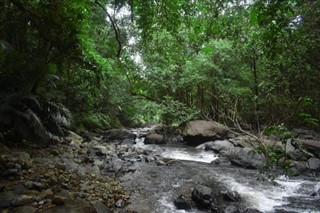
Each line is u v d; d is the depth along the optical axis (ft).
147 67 36.68
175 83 48.37
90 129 46.55
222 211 16.96
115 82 48.65
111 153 30.73
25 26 22.35
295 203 18.67
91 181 19.16
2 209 12.42
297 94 27.09
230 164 28.81
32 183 15.19
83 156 26.16
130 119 69.67
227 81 44.62
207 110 47.91
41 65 22.95
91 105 43.60
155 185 20.95
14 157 19.02
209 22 17.79
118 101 48.83
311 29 19.15
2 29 22.36
